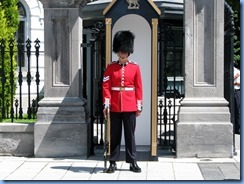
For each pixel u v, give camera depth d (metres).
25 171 9.96
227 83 11.85
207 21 11.06
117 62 9.99
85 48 11.85
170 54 17.23
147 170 10.01
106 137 9.91
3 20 14.49
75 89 11.09
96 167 10.28
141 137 11.42
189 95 11.01
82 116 11.02
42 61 19.72
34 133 10.99
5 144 11.25
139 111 9.92
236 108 13.59
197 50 11.05
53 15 11.10
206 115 10.89
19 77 11.65
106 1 15.20
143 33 11.27
